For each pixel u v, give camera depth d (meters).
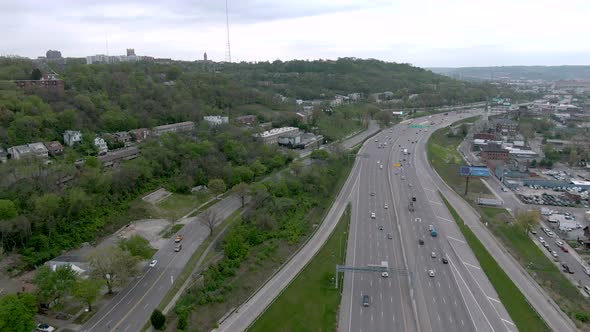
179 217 181.38
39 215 145.25
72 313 112.94
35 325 102.44
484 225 183.00
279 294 126.69
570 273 144.38
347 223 182.38
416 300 126.50
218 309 117.75
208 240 159.38
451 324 115.56
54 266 127.94
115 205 177.25
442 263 148.75
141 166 198.12
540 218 185.88
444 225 182.25
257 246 154.38
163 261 142.88
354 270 131.00
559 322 117.06
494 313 120.75
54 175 166.38
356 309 122.31
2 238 136.00
